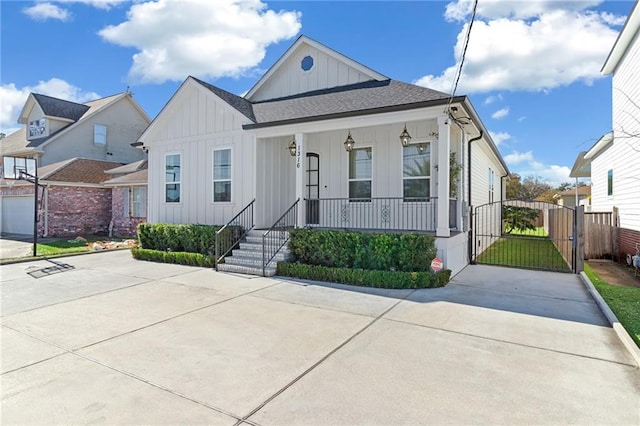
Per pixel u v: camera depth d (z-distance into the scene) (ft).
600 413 9.40
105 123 75.97
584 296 21.22
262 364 12.34
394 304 19.45
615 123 38.32
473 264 32.71
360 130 32.71
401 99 28.19
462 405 9.77
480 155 40.93
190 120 37.35
